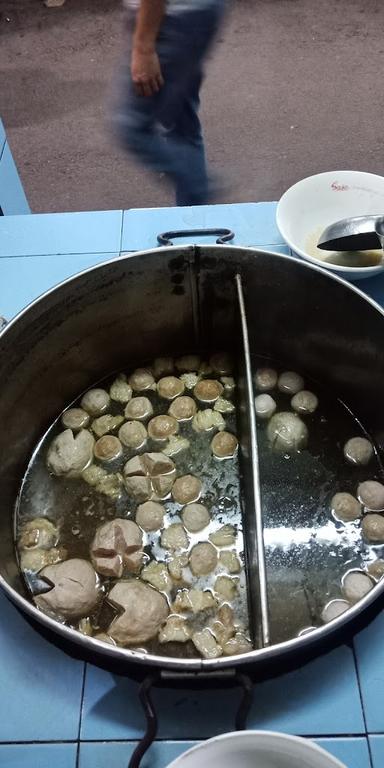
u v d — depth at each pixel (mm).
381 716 603
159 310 833
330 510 744
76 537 740
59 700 625
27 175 1614
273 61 1804
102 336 830
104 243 955
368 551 714
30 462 800
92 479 772
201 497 758
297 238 902
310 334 820
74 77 1820
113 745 602
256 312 833
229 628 654
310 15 1909
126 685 629
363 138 1616
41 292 911
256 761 528
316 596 688
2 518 719
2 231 975
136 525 727
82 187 1579
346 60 1787
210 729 601
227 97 1718
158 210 988
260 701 612
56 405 832
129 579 696
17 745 606
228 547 718
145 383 853
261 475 775
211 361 870
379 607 656
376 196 913
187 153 1241
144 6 941
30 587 700
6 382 721
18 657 647
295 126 1650
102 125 1697
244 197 1474
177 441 796
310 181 917
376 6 1927
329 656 632
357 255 873
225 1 1019
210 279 799
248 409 703
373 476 768
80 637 539
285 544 726
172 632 649
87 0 2025
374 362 748
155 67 1028
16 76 1852
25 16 2004
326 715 604
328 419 820
